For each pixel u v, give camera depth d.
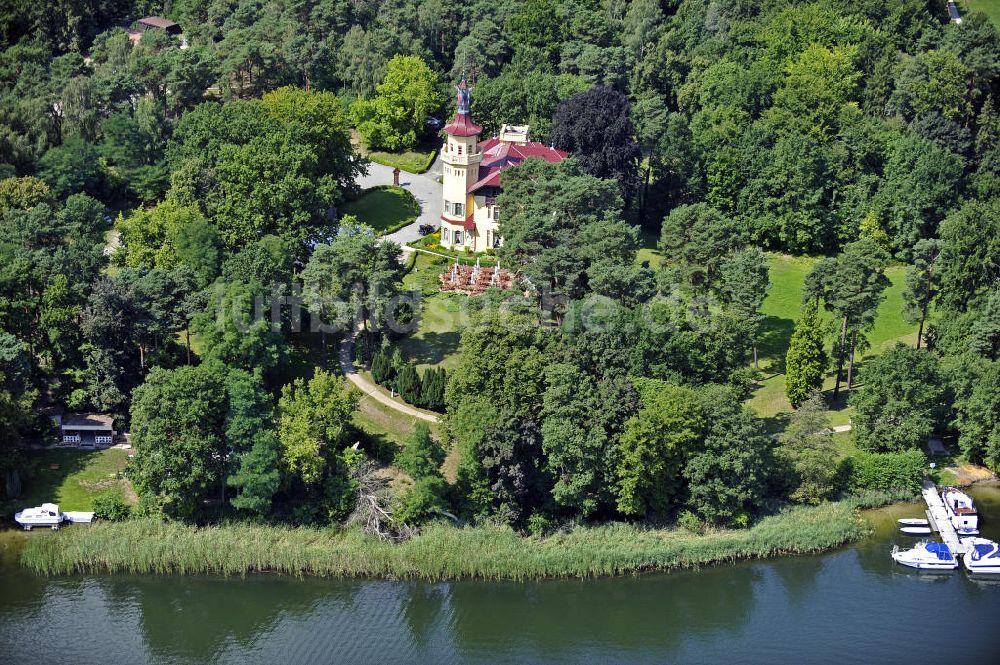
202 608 161.62
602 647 156.62
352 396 179.75
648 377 184.75
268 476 168.12
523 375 174.25
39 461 181.62
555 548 169.00
